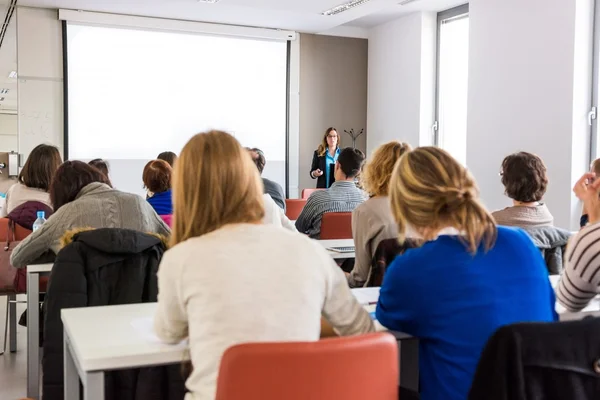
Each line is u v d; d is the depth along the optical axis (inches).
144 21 301.4
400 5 296.2
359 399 42.9
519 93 245.4
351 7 278.4
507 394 42.4
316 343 41.5
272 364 40.6
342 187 147.1
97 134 301.3
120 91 304.0
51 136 294.0
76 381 63.6
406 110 321.4
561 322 43.6
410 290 54.4
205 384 47.1
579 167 224.8
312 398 41.6
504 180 103.7
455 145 309.7
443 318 53.7
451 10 302.0
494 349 42.9
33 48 287.4
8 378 126.7
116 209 102.9
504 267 54.0
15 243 121.4
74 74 294.7
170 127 314.3
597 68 222.2
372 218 100.1
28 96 288.5
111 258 81.5
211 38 318.7
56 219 100.7
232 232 50.3
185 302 49.1
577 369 43.0
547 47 232.1
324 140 308.5
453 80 309.6
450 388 53.7
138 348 53.1
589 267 61.7
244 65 326.3
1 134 653.3
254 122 330.6
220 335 46.9
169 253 50.8
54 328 79.0
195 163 51.8
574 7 220.7
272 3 272.8
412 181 54.8
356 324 54.2
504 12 251.9
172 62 312.5
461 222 53.2
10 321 144.3
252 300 47.7
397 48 327.6
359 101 355.6
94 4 278.8
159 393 74.7
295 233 53.1
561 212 227.9
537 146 237.6
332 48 346.6
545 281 56.1
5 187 294.7
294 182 342.0
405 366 59.6
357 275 103.5
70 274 79.7
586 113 225.0
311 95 344.2
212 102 321.1
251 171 53.0
